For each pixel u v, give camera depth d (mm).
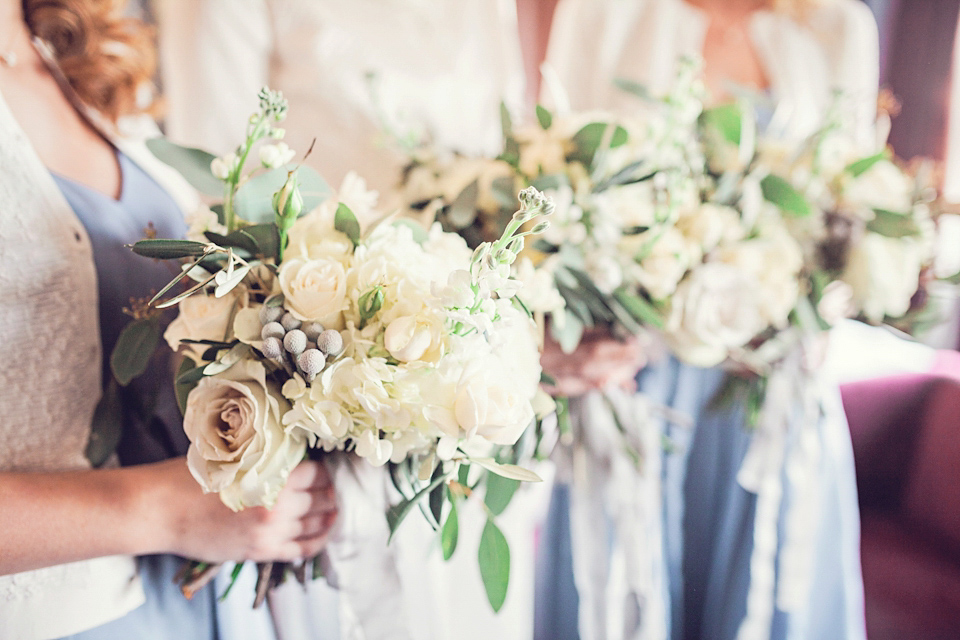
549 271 803
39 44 741
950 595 1416
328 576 669
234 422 532
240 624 822
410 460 642
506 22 1630
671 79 1781
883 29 2373
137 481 599
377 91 1378
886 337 2223
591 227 852
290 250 579
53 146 696
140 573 719
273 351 515
